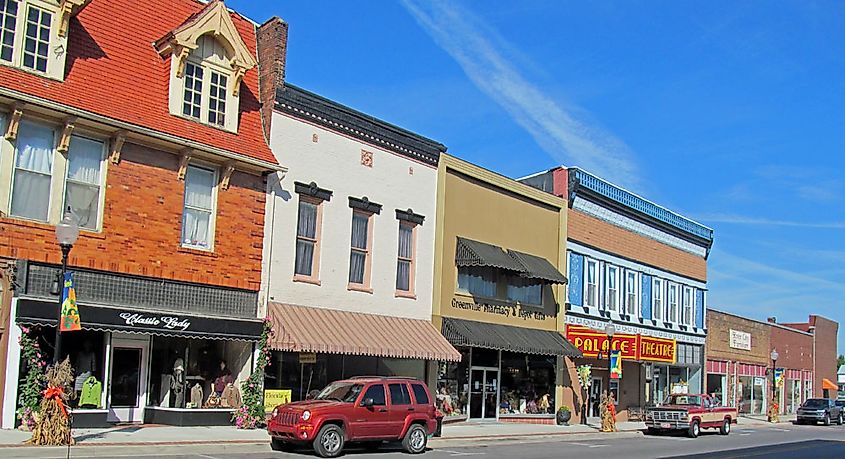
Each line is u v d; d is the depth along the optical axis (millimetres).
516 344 32438
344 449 21328
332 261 26406
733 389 55375
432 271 30234
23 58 19578
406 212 29234
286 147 25219
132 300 21156
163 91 22531
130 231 21219
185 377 23438
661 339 41500
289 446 20094
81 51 21078
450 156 31453
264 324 23578
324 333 24750
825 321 75562
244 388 23422
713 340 52719
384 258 28344
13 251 19062
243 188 23953
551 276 34469
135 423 22375
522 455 22453
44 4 20000
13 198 19312
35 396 19172
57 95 19797
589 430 33875
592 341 37500
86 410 20891
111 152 20953
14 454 16031
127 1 23000
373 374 27844
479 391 32656
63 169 20094
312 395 25094
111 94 21156
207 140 22859
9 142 19203
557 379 36750
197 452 18797
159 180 21938
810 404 53469
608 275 41281
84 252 20250
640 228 44844
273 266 24594
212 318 22453
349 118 27188
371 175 28016
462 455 21484
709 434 37312
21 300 19062
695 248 51312
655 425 35156
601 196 40656
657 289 46250
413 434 21078
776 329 63656
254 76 25406
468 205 32344
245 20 25969
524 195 35375
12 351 19031
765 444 31766
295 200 25406
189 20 22844
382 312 28016
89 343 21344
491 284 33438
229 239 23453
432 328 29656
